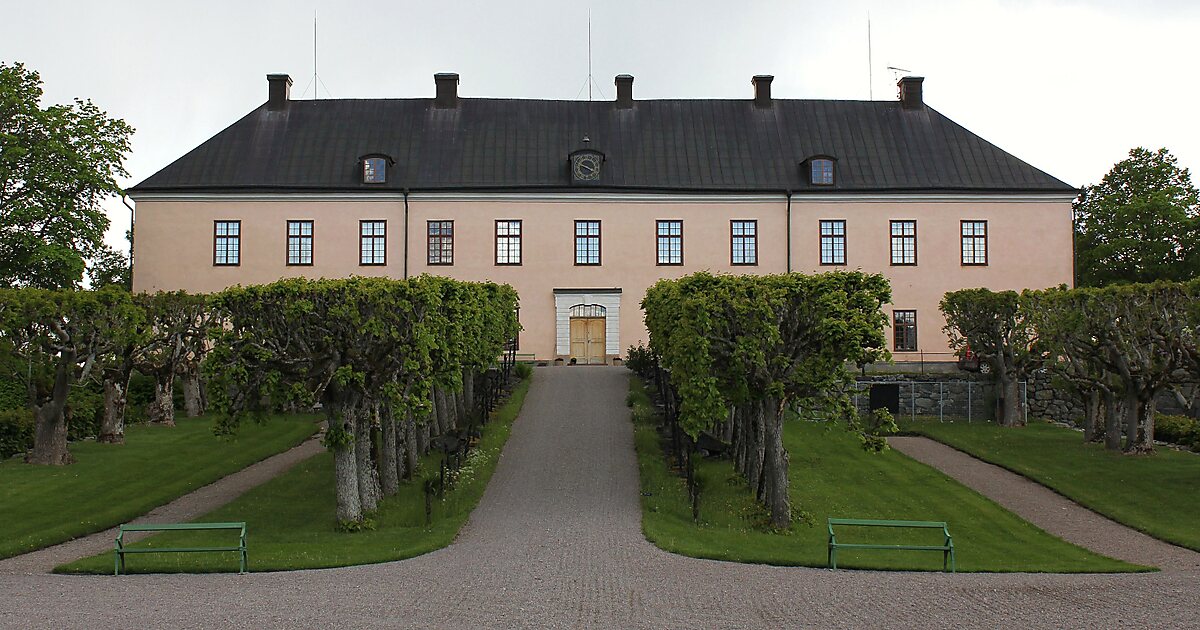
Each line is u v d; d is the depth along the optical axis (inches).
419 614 511.5
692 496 883.4
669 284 1228.5
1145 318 1162.6
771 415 866.1
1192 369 1117.7
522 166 1909.4
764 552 718.5
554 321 1878.7
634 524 788.6
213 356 799.1
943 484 1042.1
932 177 1908.2
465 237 1876.2
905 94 2034.9
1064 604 564.1
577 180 1881.2
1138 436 1202.6
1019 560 751.1
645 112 2012.8
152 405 1370.6
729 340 877.2
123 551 644.1
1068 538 847.1
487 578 601.6
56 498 906.1
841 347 843.4
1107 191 2159.2
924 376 1562.5
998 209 1895.9
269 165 1877.5
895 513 922.7
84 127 1609.3
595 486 944.3
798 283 865.5
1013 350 1433.3
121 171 1678.2
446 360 904.9
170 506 912.9
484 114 1991.9
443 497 884.0
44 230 1587.1
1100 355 1198.3
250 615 509.0
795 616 521.3
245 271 1846.7
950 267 1891.0
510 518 814.5
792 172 1918.1
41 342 1051.9
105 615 510.6
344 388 812.0
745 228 1897.1
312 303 798.5
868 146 1962.4
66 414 1231.5
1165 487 1002.7
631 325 1882.4
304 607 526.6
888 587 605.6
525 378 1593.3
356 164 1891.0
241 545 642.8
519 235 1883.6
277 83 1972.2
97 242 1630.2
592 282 1883.6
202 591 571.5
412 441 999.6
